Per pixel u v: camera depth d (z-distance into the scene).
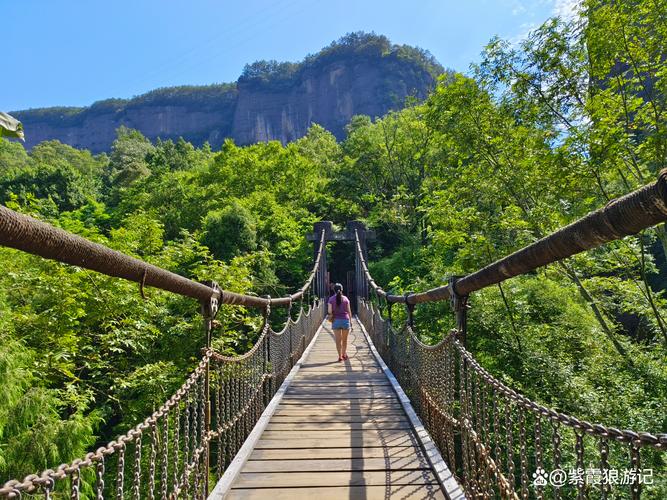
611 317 9.79
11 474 4.71
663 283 12.21
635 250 7.73
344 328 7.39
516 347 8.00
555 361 7.53
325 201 25.59
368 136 25.34
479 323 8.47
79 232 9.02
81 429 5.20
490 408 4.41
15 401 4.96
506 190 8.54
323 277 16.28
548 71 7.41
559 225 7.21
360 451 3.36
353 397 4.94
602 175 6.94
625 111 6.43
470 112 8.73
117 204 32.00
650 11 6.16
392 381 5.51
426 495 2.68
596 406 6.89
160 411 1.74
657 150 6.24
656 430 6.33
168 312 7.83
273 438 3.63
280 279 18.61
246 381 3.51
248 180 25.70
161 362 6.88
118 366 7.41
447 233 9.20
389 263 18.12
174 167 41.59
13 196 8.88
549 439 5.35
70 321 6.39
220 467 2.83
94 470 5.13
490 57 7.83
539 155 7.36
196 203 22.08
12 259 6.94
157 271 1.85
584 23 6.82
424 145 22.20
